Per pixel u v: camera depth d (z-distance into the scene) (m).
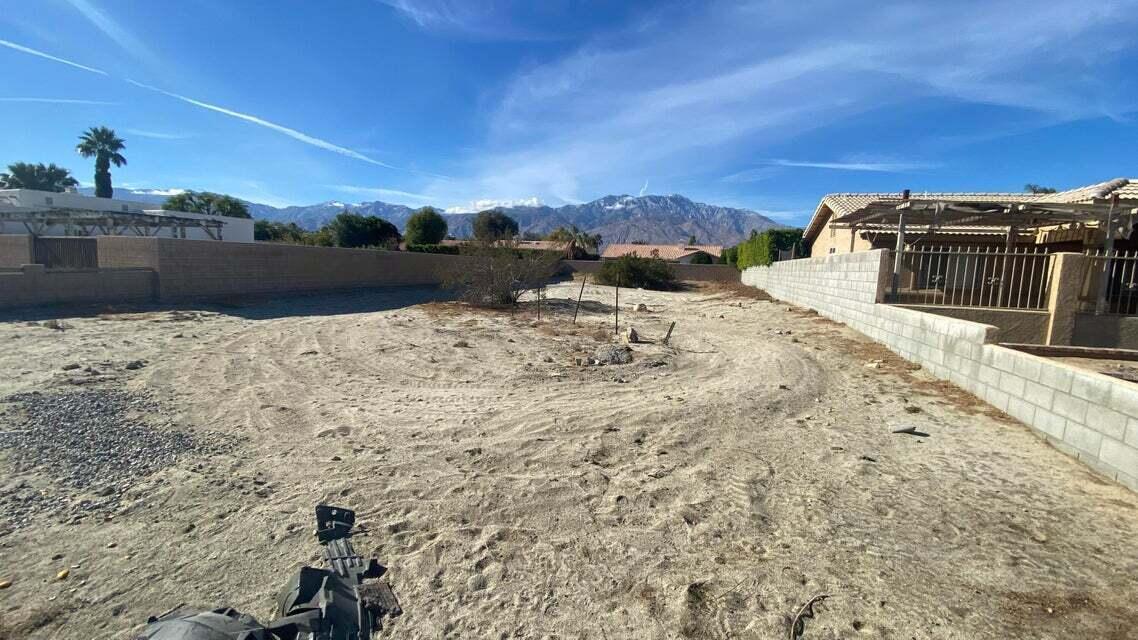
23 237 15.34
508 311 15.59
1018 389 5.81
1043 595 2.91
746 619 2.72
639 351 9.65
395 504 3.81
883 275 10.39
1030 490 4.17
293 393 6.46
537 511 3.77
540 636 2.60
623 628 2.66
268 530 3.43
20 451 4.42
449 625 2.66
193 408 5.74
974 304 10.27
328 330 10.75
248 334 9.98
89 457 4.40
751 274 26.78
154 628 2.27
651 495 4.03
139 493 3.87
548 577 3.05
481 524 3.58
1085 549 3.36
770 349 9.93
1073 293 9.29
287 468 4.37
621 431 5.41
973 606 2.82
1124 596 2.90
